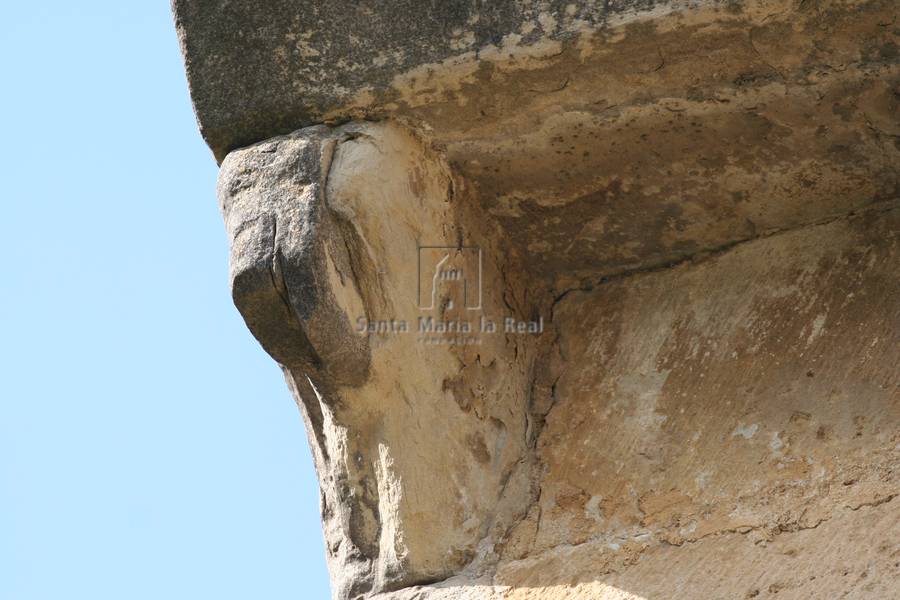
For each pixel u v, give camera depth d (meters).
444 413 6.09
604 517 6.04
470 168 6.15
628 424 6.18
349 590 6.12
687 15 5.48
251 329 5.78
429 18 5.73
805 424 5.90
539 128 5.95
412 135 5.99
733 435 6.00
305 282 5.64
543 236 6.38
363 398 5.95
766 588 5.65
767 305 6.16
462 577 6.02
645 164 6.04
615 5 5.54
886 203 6.09
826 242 6.15
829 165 5.95
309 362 5.82
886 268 6.02
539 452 6.26
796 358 6.03
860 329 5.98
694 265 6.37
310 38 5.82
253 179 5.80
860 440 5.79
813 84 5.66
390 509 6.04
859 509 5.67
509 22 5.66
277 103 5.87
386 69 5.78
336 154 5.83
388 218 5.89
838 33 5.48
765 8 5.41
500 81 5.76
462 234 6.20
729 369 6.12
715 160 5.99
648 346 6.29
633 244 6.36
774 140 5.88
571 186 6.17
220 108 5.92
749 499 5.85
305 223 5.68
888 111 5.71
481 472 6.15
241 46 5.88
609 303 6.45
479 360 6.23
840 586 5.55
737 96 5.75
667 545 5.88
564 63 5.68
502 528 6.12
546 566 5.98
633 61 5.66
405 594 6.00
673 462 6.04
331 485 6.30
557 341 6.46
